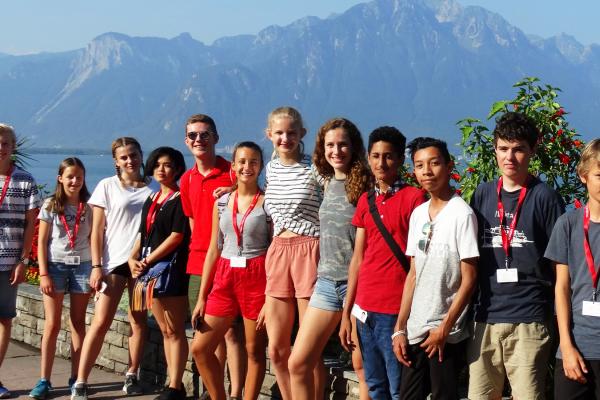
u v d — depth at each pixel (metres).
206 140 5.45
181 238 5.65
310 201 4.73
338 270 4.47
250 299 5.06
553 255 3.59
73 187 6.23
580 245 3.51
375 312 4.18
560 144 5.61
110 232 6.04
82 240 6.32
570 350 3.47
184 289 5.68
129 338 6.36
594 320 3.44
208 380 5.26
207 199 5.42
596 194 3.44
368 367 4.29
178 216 5.64
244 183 5.11
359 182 4.41
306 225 4.75
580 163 3.54
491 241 3.77
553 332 3.87
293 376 4.57
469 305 3.86
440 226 3.83
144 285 5.65
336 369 5.18
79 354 6.39
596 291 3.46
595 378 3.44
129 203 6.01
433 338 3.77
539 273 3.71
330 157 4.51
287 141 4.79
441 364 3.82
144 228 5.76
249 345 5.14
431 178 3.86
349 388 5.10
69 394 6.25
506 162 3.74
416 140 4.04
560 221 3.59
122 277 6.04
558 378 3.60
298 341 4.56
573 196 5.64
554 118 5.61
